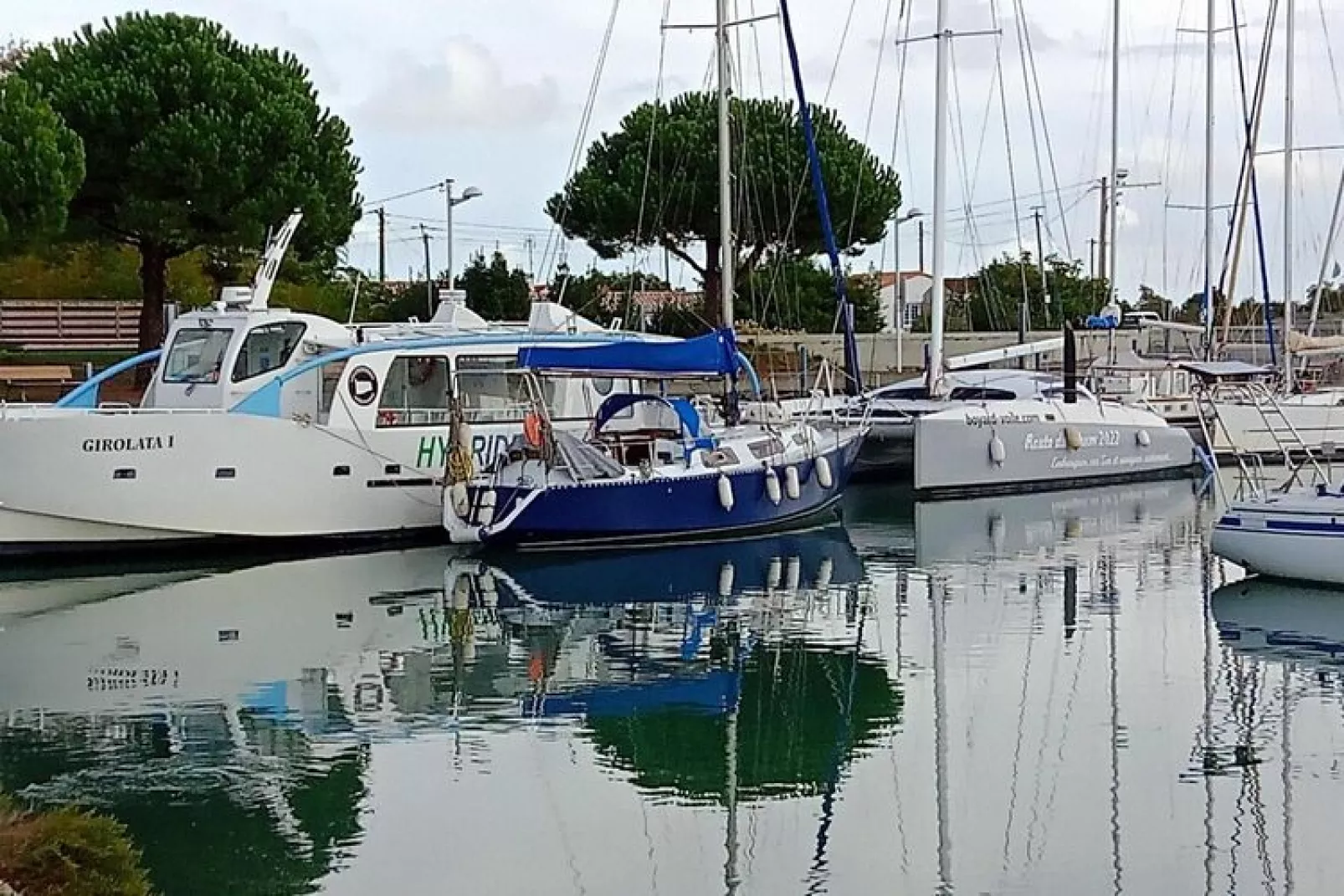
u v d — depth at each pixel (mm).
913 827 9203
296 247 34000
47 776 10250
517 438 20234
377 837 9055
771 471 20625
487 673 13320
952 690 12641
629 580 17875
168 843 8961
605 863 8617
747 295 44156
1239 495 20219
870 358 40219
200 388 19281
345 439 18859
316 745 11055
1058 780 10109
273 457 18375
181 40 32406
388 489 19250
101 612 15844
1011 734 11266
